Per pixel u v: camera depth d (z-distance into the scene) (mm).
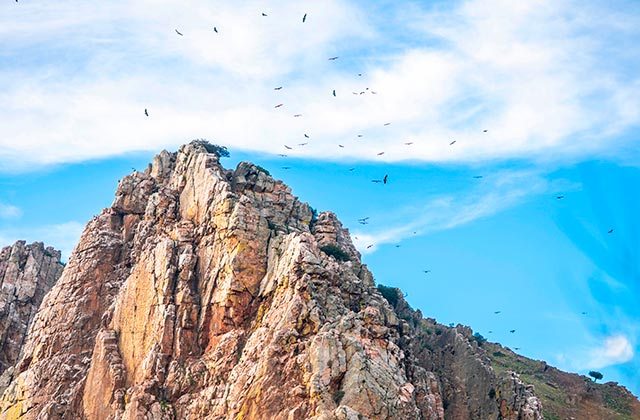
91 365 126500
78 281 138000
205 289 126188
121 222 146250
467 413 125875
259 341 111375
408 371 116062
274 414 101562
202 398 113938
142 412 114000
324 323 110500
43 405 124938
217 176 137500
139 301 128750
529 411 125312
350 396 100250
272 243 126625
